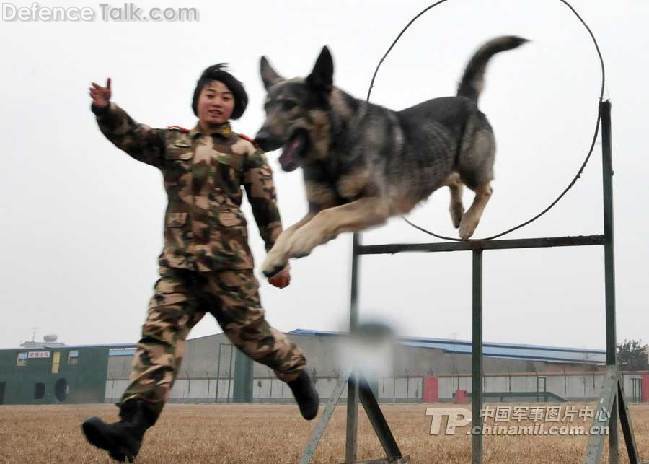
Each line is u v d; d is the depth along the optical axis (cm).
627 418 421
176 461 529
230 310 340
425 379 3656
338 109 418
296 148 412
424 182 475
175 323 329
